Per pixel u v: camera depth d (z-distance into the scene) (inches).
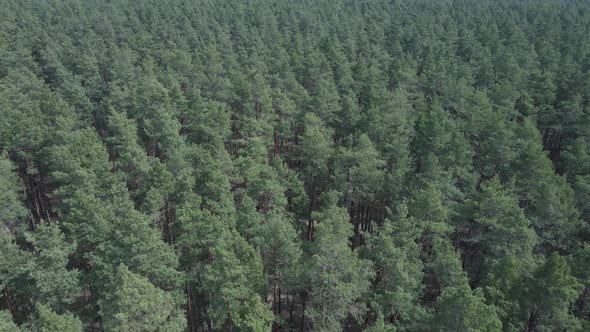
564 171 2994.6
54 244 1592.0
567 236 2160.4
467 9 6683.1
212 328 1947.6
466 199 2228.1
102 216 1814.7
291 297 2218.3
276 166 2405.3
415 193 2082.9
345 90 3560.5
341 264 1572.3
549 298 1573.6
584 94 3627.0
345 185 2337.6
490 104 3238.2
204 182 2214.6
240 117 3014.3
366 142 2411.4
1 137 2650.1
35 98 3366.1
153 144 3046.3
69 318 1368.1
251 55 4037.9
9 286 1697.8
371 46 4677.7
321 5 6683.1
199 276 1817.2
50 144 2716.5
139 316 1373.0
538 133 2896.2
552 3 7268.7
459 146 2476.6
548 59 4357.8
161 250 1646.2
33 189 2851.9
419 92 3720.5
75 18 4936.0
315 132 2518.5
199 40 4736.7
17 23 4798.2
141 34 4503.0
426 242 2107.5
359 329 1972.2
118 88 3284.9
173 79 3459.6
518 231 1905.8
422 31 5009.8
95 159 2234.3
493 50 4672.7
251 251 1654.8
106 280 1619.1
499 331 1393.9
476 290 1489.9
